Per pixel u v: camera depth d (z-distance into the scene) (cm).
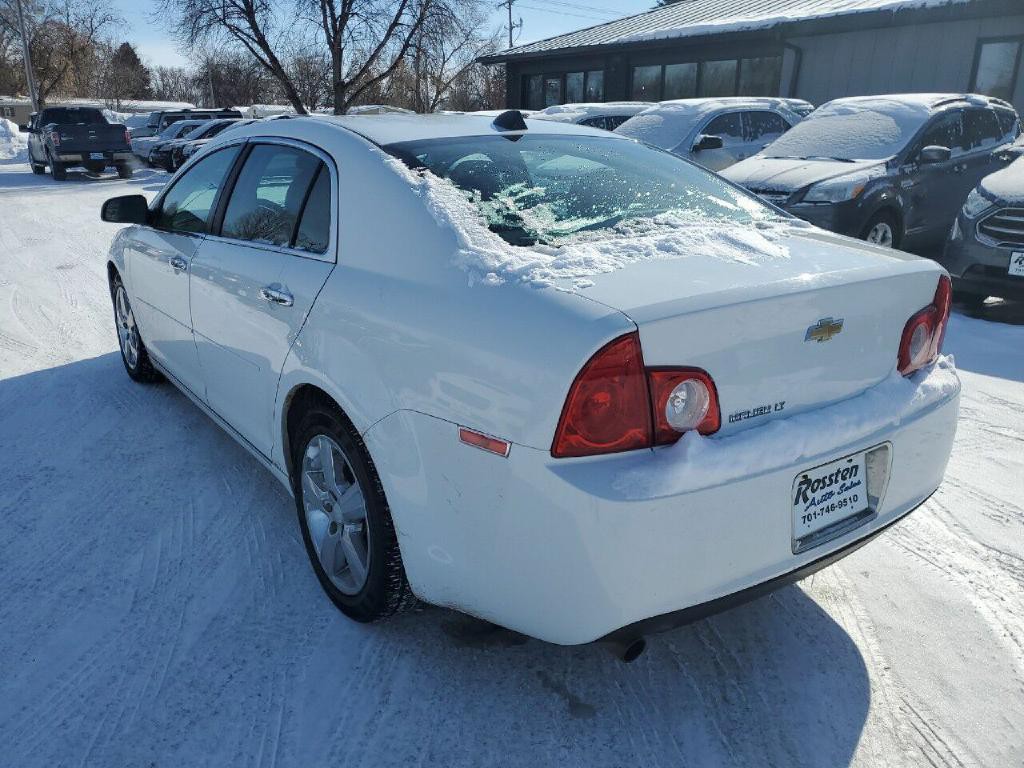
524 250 217
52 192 1658
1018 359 506
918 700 223
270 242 286
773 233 248
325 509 257
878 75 1401
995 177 634
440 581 210
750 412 194
